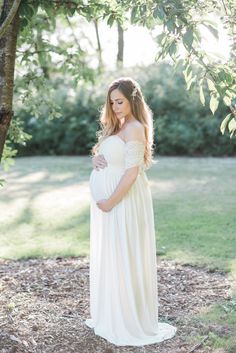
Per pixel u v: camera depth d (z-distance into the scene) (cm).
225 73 340
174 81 1609
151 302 379
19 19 383
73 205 892
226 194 945
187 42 315
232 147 1573
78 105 1656
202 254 586
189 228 703
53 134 1672
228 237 653
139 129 364
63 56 591
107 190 371
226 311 421
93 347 359
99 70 936
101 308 379
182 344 365
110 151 369
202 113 1585
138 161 360
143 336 372
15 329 383
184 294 466
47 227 743
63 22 614
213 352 351
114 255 366
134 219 368
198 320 405
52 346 359
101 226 381
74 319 406
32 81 568
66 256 601
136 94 373
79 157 1606
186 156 1587
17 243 661
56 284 493
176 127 1587
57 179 1188
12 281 501
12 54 376
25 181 1170
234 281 496
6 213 841
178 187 1037
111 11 406
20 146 1667
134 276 370
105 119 382
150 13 352
